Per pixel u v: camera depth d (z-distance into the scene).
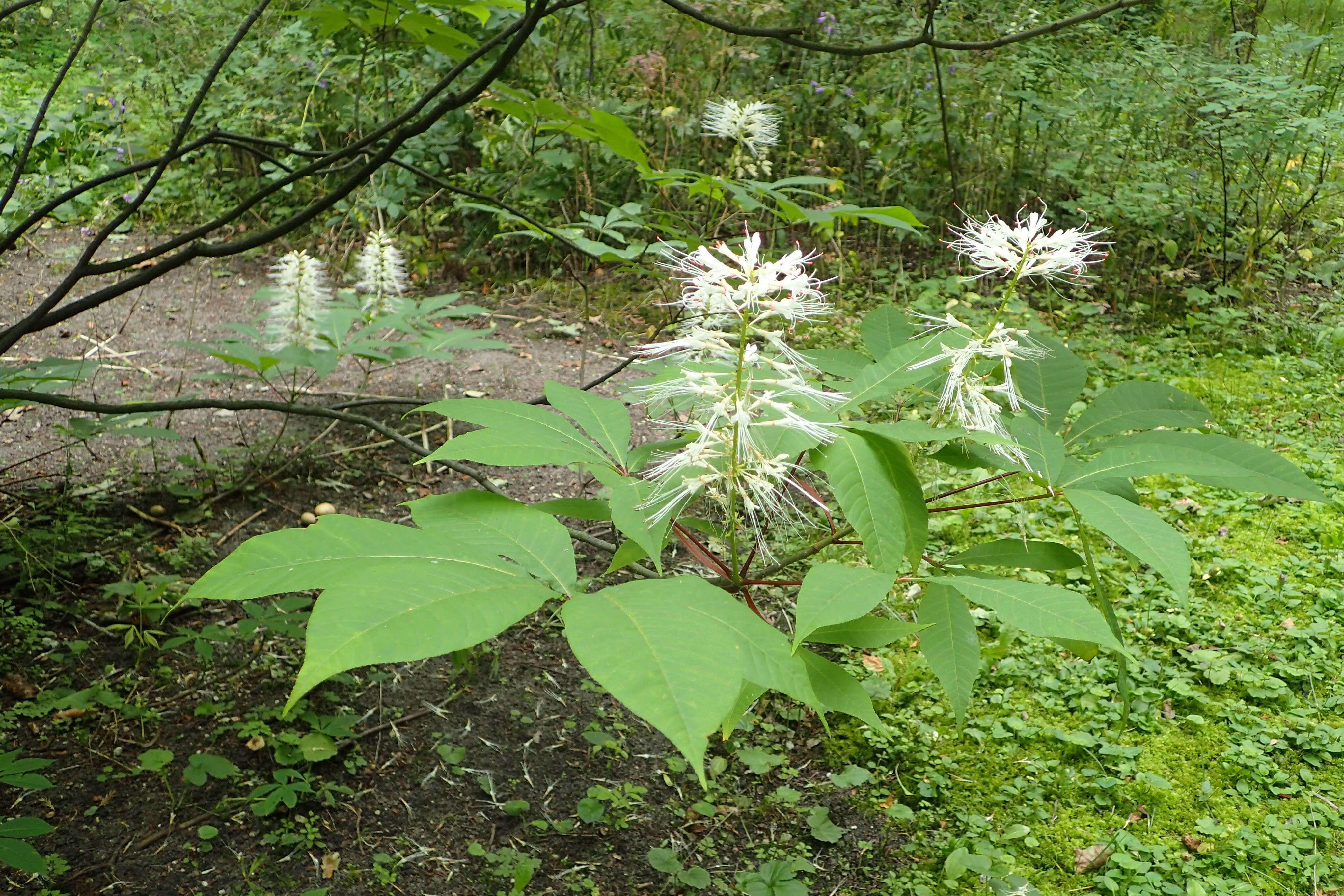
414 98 7.34
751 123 3.99
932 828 3.04
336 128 7.78
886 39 7.37
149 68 8.58
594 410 1.83
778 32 2.57
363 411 5.23
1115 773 3.25
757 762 3.20
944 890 2.81
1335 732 3.37
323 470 4.62
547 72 7.03
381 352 4.20
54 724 3.12
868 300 6.58
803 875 2.87
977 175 7.52
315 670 0.99
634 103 6.90
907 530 1.52
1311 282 7.83
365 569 1.17
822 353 2.06
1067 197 7.77
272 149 7.95
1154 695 3.57
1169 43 7.59
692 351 1.69
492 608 1.10
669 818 3.04
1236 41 8.07
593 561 4.09
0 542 3.69
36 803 2.83
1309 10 8.84
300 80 8.02
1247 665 3.73
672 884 2.80
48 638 3.43
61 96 9.19
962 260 7.37
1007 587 1.39
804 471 1.69
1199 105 7.40
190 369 5.67
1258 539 4.56
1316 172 7.88
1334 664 3.72
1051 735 3.38
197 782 2.83
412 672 3.54
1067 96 7.54
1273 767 3.25
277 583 1.17
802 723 3.44
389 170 7.57
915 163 7.50
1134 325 6.82
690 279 1.57
